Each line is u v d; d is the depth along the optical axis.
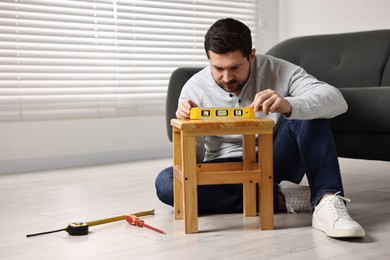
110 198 2.40
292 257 1.45
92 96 3.72
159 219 1.93
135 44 3.89
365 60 2.85
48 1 3.49
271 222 1.74
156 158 3.93
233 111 1.73
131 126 3.86
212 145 2.05
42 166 3.48
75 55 3.62
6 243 1.68
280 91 1.92
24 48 3.44
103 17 3.75
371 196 2.31
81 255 1.52
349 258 1.43
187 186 1.69
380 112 2.16
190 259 1.45
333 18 4.18
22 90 3.46
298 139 1.84
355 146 2.29
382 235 1.66
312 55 3.02
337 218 1.61
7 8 3.35
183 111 1.78
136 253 1.52
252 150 1.87
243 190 1.92
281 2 4.61
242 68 1.80
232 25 1.76
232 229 1.75
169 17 4.08
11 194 2.57
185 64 4.17
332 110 1.77
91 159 3.68
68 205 2.27
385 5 3.84
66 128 3.57
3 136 3.34
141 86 3.93
